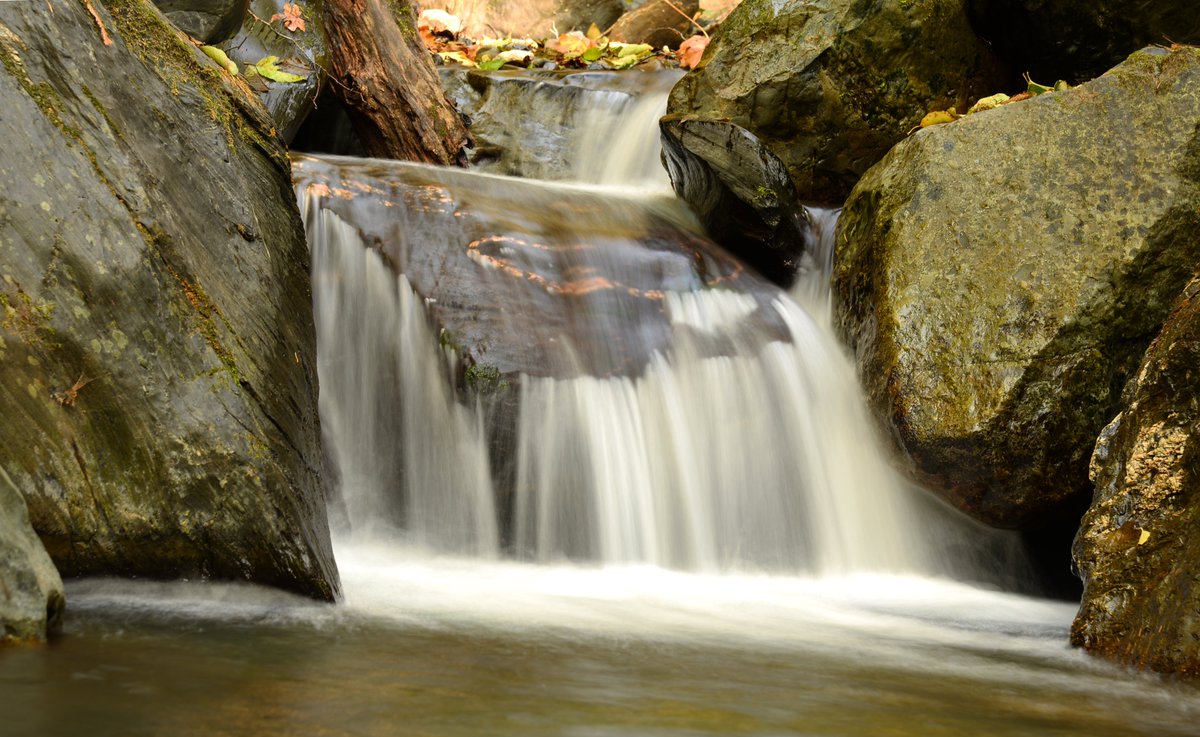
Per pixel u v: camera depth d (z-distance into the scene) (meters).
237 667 2.48
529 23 12.78
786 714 2.40
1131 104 4.99
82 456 3.08
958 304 4.87
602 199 6.26
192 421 3.25
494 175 7.22
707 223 6.23
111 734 1.94
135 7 3.83
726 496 4.90
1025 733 2.43
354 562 4.25
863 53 6.46
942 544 5.05
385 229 5.05
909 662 3.20
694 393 4.99
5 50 3.26
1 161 3.14
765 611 3.95
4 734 1.92
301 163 5.33
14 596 2.58
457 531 4.62
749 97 6.57
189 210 3.58
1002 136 5.14
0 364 3.00
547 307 5.00
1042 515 4.77
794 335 5.39
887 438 4.96
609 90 7.76
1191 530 3.44
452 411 4.66
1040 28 6.50
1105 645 3.48
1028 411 4.59
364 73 7.08
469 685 2.44
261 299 3.71
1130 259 4.69
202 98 3.87
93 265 3.20
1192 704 2.88
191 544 3.20
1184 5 6.08
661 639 3.22
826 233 5.96
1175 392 3.73
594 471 4.70
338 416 4.77
